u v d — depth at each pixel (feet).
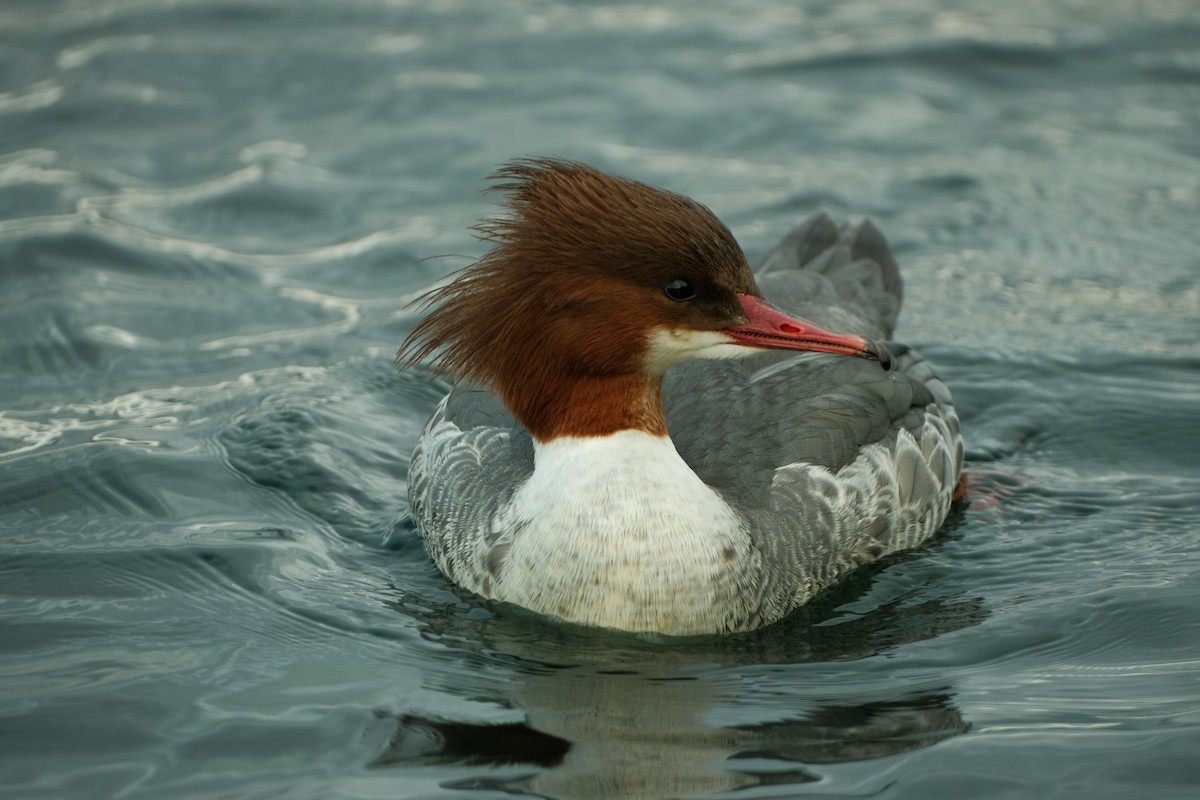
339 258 52.54
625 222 31.48
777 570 34.30
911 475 37.91
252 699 29.91
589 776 27.25
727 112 61.82
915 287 50.83
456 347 33.83
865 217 47.03
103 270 51.06
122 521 37.83
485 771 27.43
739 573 33.30
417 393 45.44
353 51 66.33
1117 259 52.26
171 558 36.01
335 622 33.47
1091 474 41.06
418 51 66.49
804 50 67.36
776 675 31.50
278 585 35.09
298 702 29.84
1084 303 49.62
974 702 29.99
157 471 40.01
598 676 31.37
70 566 35.50
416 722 29.19
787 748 28.30
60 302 48.85
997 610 34.24
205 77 63.87
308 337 48.08
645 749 28.27
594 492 32.58
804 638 33.40
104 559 35.88
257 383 45.11
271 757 27.86
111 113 60.95
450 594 34.94
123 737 28.43
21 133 59.16
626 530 32.45
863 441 37.22
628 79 64.44
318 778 27.14
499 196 55.31
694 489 33.06
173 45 66.44
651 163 57.57
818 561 35.42
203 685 30.45
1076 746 28.07
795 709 29.89
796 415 36.88
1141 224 54.29
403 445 42.80
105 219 53.72
